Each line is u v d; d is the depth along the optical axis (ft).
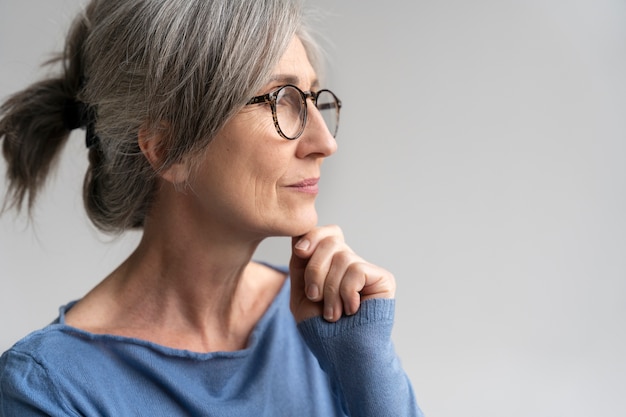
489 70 5.48
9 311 5.56
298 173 2.90
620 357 5.68
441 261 5.69
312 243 3.22
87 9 3.28
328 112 3.27
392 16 5.47
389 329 3.18
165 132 2.87
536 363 5.73
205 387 3.15
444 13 5.45
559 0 5.40
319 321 3.20
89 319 3.13
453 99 5.52
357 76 5.51
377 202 5.64
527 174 5.56
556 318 5.68
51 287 5.63
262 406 3.23
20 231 5.49
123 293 3.20
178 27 2.71
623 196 5.53
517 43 5.45
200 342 3.25
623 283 5.61
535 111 5.49
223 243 3.04
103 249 5.65
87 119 3.29
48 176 3.65
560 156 5.53
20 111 3.41
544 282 5.66
